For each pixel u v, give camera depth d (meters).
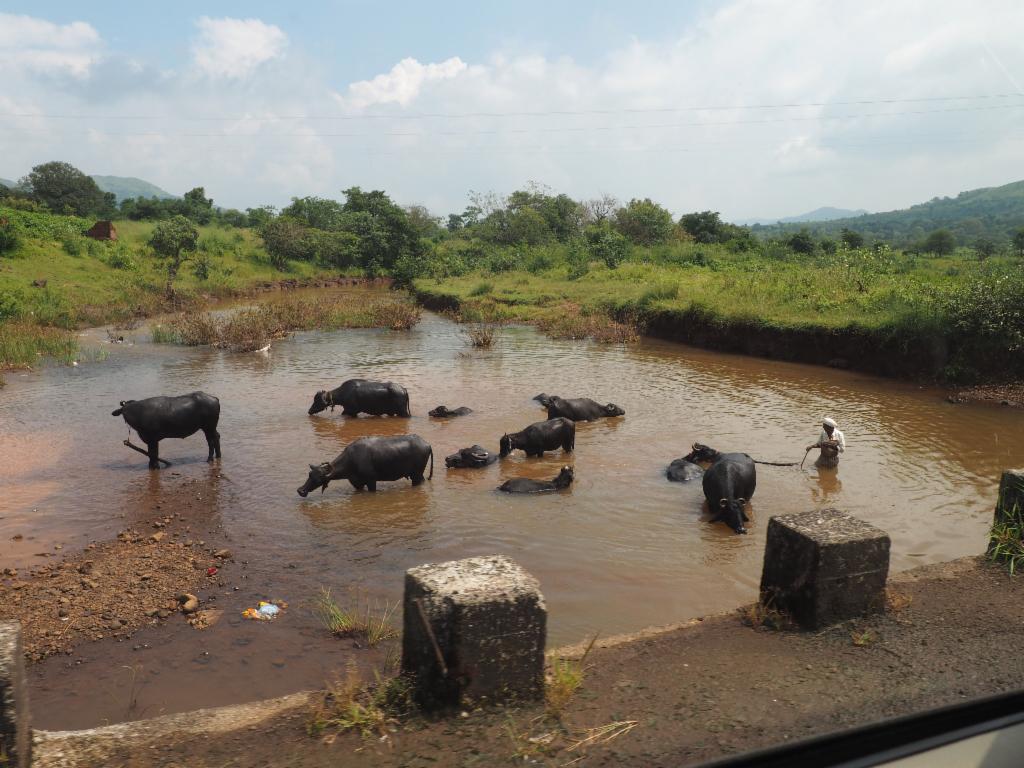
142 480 10.19
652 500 9.29
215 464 10.95
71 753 3.54
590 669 4.42
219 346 23.03
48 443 12.05
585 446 11.91
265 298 41.91
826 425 10.51
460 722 3.73
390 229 55.66
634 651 4.70
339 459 9.59
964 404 14.78
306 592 6.75
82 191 58.81
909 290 20.92
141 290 35.56
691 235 62.47
